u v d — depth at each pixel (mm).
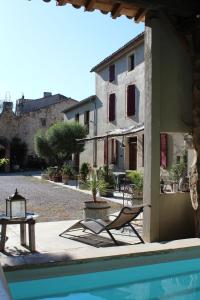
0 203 12445
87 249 5848
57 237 7023
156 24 6703
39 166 38625
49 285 4996
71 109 29312
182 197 7000
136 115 19141
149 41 6750
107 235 7273
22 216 5973
